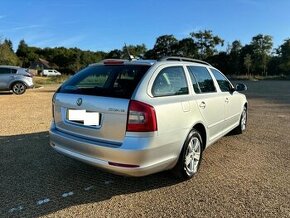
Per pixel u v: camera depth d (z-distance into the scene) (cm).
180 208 372
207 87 535
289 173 488
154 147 374
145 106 369
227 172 489
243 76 6197
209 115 507
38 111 1076
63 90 449
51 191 415
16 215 353
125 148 362
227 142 671
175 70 452
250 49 7625
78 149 407
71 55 10219
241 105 711
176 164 429
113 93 387
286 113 1112
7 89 1756
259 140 691
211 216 354
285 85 3309
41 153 573
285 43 7519
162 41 7838
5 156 555
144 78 393
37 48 12169
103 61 455
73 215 354
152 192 415
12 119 910
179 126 414
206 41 7681
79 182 445
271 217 353
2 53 4547
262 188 430
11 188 422
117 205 379
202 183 445
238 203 386
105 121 382
